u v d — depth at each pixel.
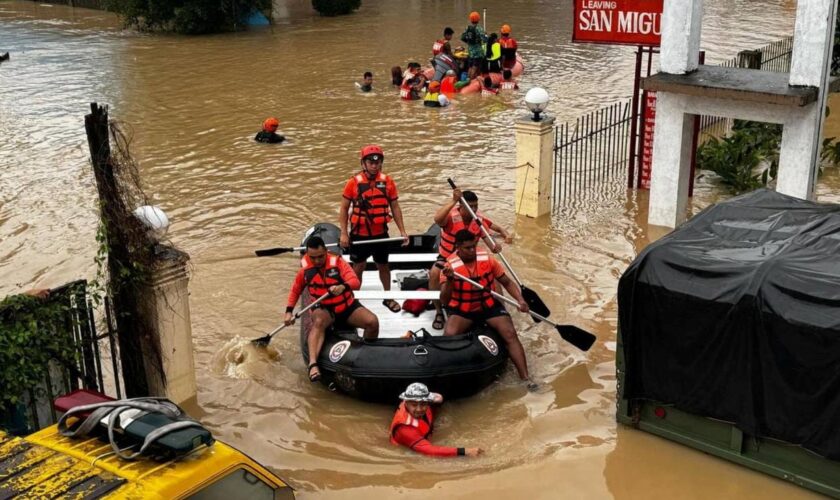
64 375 6.97
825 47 10.30
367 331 7.87
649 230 11.91
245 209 12.86
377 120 18.14
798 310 6.15
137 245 7.16
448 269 7.80
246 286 10.23
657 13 12.50
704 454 6.96
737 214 7.93
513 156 15.40
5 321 6.55
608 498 6.45
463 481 6.66
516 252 11.17
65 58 25.89
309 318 8.41
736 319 6.41
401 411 7.13
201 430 4.88
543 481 6.66
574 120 17.70
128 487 4.49
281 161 15.28
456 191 8.96
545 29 29.91
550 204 12.69
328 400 7.85
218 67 24.03
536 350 8.70
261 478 5.09
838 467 6.22
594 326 9.13
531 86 20.95
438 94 19.14
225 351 8.69
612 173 14.45
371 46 27.00
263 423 7.49
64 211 12.77
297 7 37.03
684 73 11.48
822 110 10.66
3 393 6.39
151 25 30.95
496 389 7.98
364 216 9.12
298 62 24.56
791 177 10.94
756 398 6.42
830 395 6.04
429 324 8.51
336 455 7.03
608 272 10.52
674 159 11.59
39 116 18.78
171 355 7.61
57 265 10.76
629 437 7.23
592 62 23.81
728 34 27.28
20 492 4.44
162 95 20.66
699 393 6.74
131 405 5.09
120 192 7.09
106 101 20.11
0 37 30.31
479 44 20.78
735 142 14.14
